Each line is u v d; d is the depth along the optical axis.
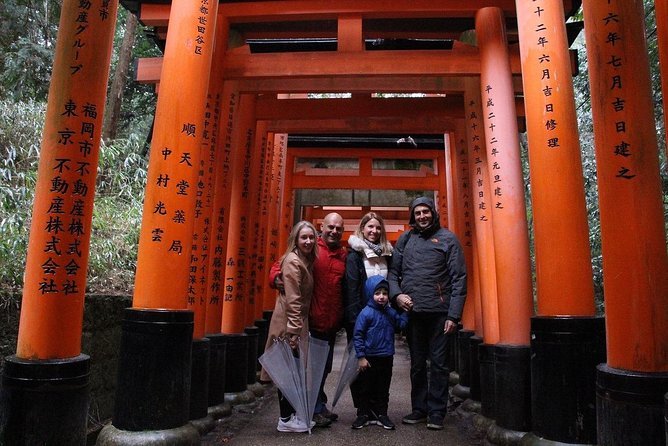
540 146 3.68
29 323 3.15
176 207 3.81
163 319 3.62
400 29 6.34
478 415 4.89
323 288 4.73
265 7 5.50
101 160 7.98
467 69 5.36
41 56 10.17
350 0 5.42
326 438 4.35
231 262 6.25
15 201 4.98
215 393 5.11
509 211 4.51
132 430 3.51
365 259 4.89
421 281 4.71
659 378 2.60
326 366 4.86
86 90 3.30
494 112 4.90
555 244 3.54
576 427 3.28
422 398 4.84
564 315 3.47
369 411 4.76
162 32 5.95
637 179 2.80
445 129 7.72
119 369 3.65
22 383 3.01
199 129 3.97
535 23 3.82
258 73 5.48
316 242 4.57
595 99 2.96
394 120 7.85
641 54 2.91
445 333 4.64
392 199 11.98
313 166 11.35
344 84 6.29
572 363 3.34
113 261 6.66
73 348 3.23
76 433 3.10
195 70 3.97
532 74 3.79
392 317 4.73
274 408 5.64
